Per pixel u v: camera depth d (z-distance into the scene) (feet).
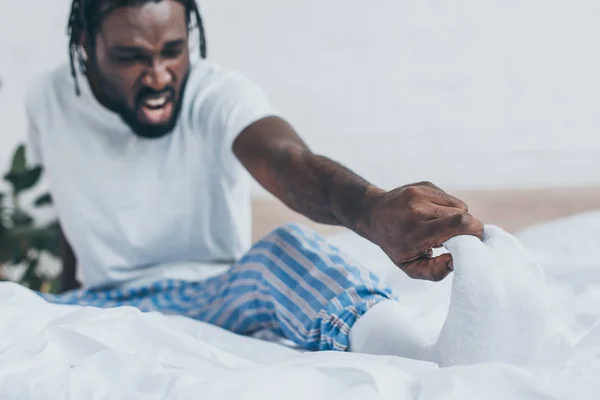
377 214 2.94
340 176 3.43
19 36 8.00
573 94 7.89
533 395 2.25
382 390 2.27
